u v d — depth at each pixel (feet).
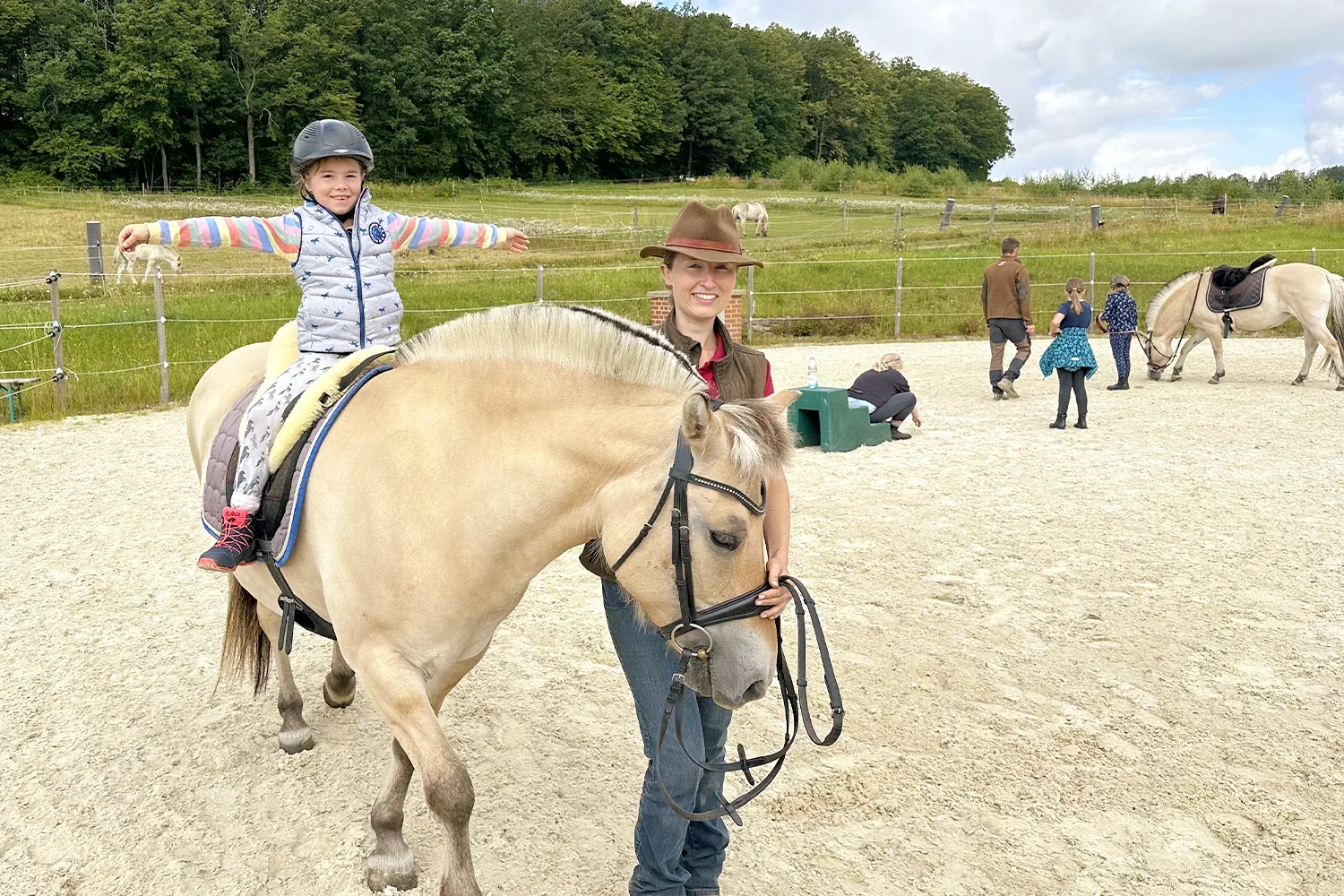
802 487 24.52
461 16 228.22
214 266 75.82
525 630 15.87
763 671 7.00
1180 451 27.91
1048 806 10.61
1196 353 49.55
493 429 7.71
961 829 10.21
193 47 186.80
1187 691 13.34
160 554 19.49
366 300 9.52
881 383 30.17
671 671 7.98
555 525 7.62
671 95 273.75
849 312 59.31
